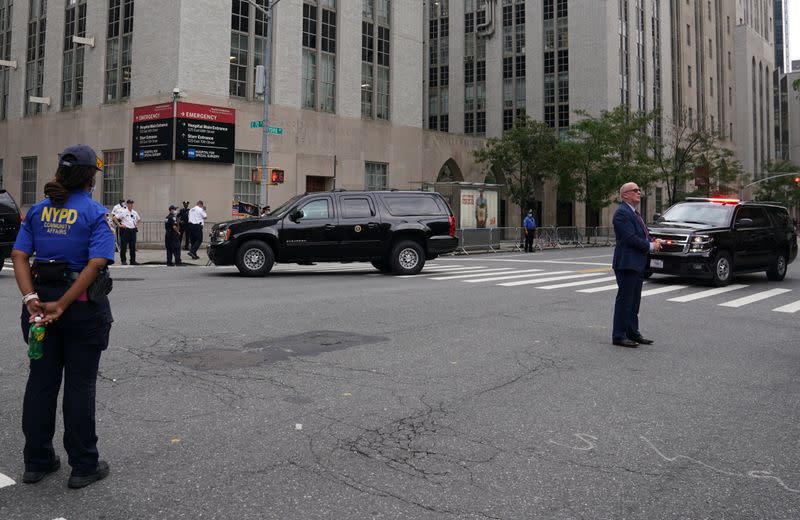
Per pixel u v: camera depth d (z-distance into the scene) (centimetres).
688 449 445
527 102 5447
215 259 1525
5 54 3566
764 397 576
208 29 2767
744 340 844
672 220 1591
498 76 5572
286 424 475
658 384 612
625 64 5428
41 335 349
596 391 582
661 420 505
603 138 4147
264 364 646
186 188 2695
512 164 3978
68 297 356
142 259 2142
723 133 7138
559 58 5328
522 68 5488
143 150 2750
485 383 598
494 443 447
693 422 502
